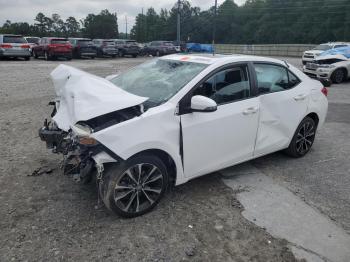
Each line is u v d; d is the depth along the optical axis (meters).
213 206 4.04
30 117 7.79
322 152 5.93
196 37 95.56
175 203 4.07
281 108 4.90
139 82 4.52
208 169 4.24
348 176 4.97
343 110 9.27
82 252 3.19
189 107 3.87
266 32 90.81
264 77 4.76
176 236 3.47
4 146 5.77
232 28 95.44
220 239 3.46
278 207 4.07
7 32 86.81
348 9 77.94
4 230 3.46
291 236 3.55
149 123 3.60
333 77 14.82
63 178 4.57
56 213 3.77
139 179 3.68
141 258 3.15
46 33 104.69
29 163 5.05
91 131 3.38
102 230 3.51
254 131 4.60
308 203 4.18
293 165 5.32
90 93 3.62
